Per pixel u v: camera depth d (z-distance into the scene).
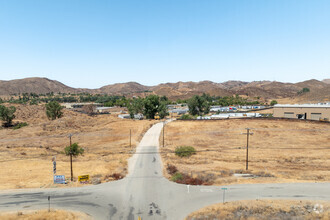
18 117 125.25
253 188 31.11
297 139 61.31
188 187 30.48
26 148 58.38
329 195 28.61
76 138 72.81
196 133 74.56
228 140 64.62
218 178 34.78
